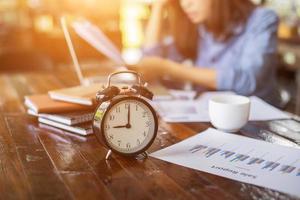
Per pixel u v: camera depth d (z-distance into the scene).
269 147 0.98
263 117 1.25
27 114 1.28
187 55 2.17
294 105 3.34
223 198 0.73
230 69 1.80
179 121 1.20
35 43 4.54
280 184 0.78
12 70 2.41
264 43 1.89
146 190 0.76
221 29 1.99
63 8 4.65
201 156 0.92
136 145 0.91
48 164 0.88
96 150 0.96
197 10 1.96
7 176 0.82
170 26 2.14
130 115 0.90
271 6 4.27
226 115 1.08
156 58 1.88
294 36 3.74
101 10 4.75
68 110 1.15
